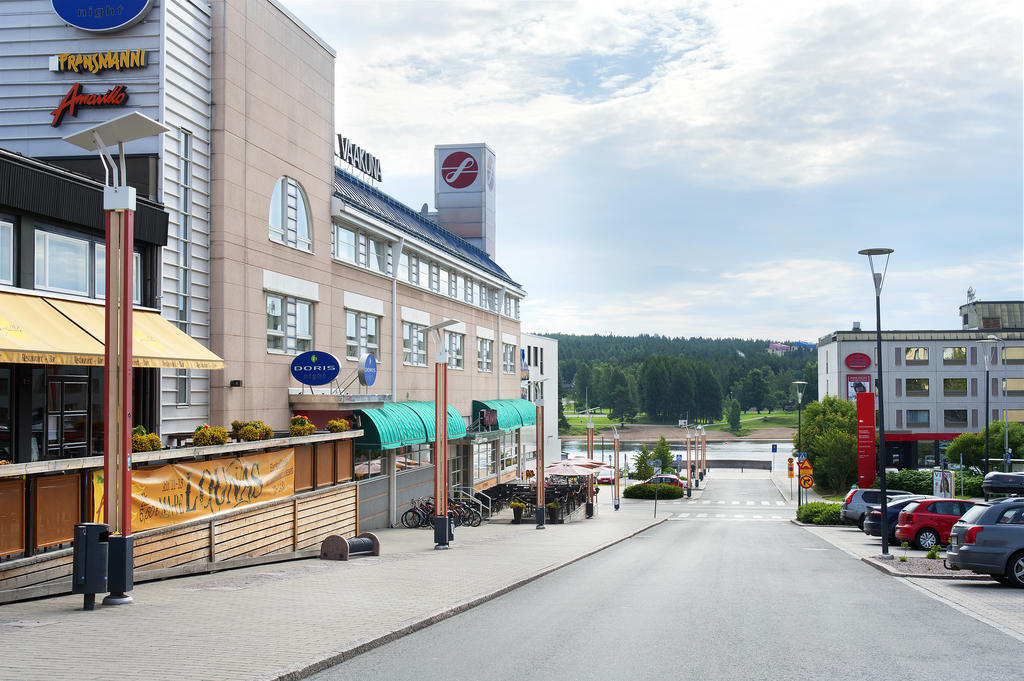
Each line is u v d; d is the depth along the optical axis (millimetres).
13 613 10906
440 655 9336
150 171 20828
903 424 87750
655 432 198125
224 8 23125
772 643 10211
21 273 15523
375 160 41469
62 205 16094
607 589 16125
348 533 23516
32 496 12141
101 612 11102
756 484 88000
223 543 16953
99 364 15180
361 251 32750
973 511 17281
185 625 10305
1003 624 11875
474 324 48500
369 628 10438
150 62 21094
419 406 35406
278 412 25688
